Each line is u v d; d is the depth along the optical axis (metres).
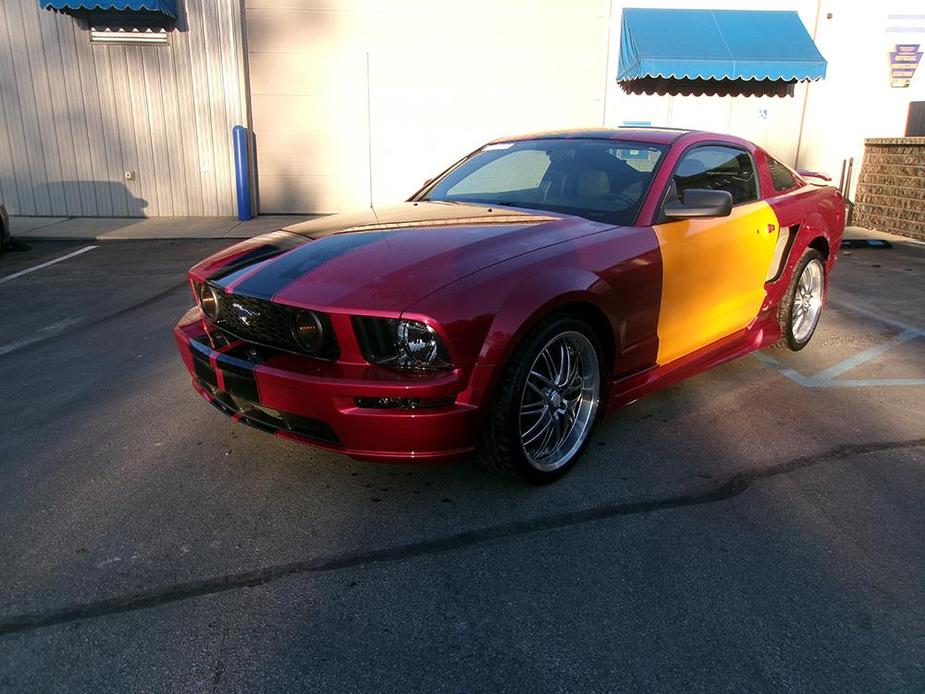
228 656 2.23
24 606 2.45
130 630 2.34
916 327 6.04
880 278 8.09
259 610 2.44
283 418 2.96
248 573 2.64
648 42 11.39
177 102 12.10
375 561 2.71
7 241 9.90
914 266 8.81
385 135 12.60
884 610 2.45
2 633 2.32
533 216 3.60
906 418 4.06
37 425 3.94
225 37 11.88
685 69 11.16
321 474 3.37
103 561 2.70
